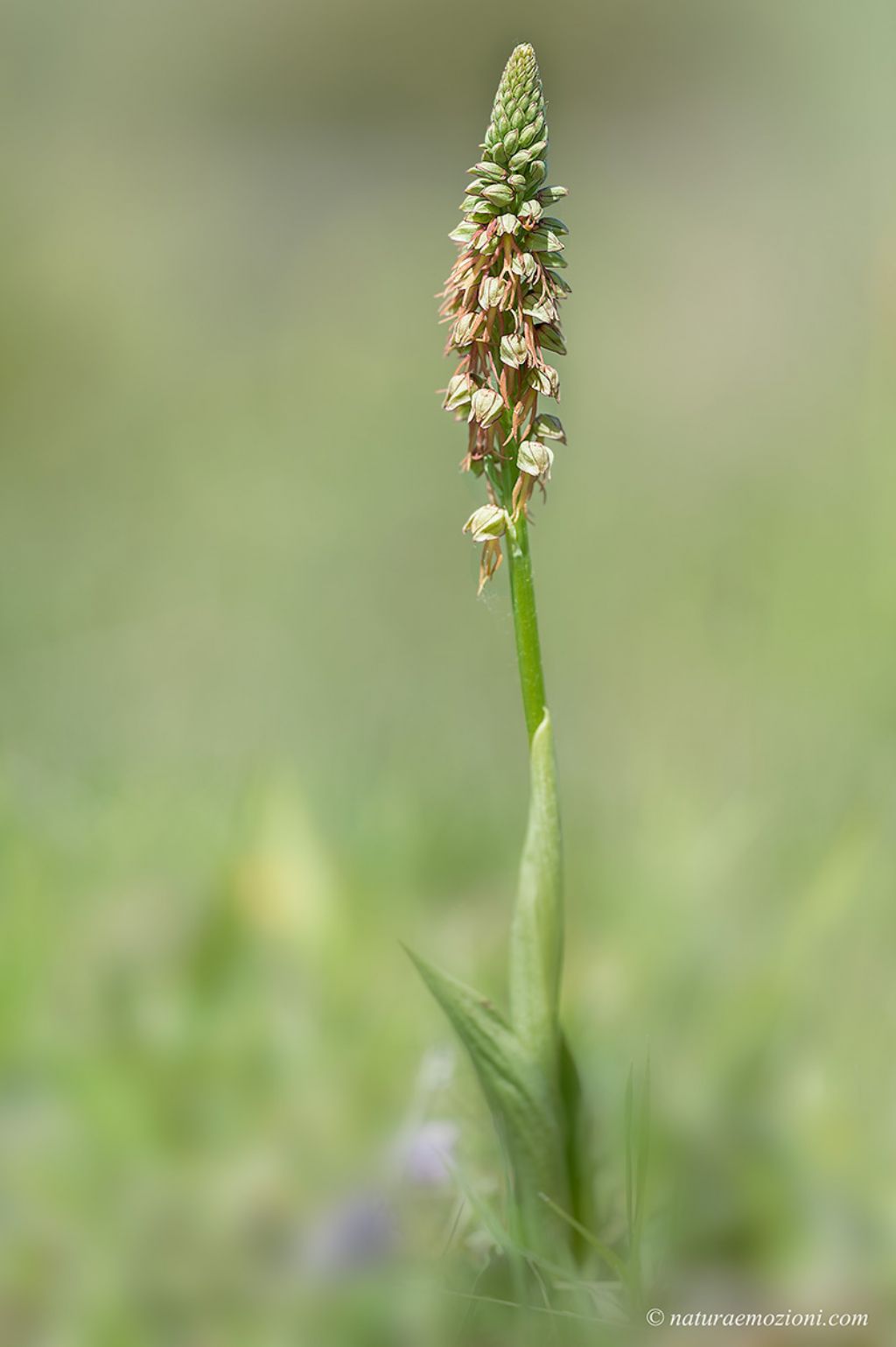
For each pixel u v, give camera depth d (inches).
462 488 61.9
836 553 42.6
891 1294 28.2
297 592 52.7
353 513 60.8
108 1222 29.3
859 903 31.3
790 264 83.0
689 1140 29.5
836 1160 29.4
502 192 27.0
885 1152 29.4
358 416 71.8
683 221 97.6
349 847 35.4
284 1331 28.2
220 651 47.6
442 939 33.8
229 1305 28.5
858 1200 29.0
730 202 98.5
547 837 27.4
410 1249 28.8
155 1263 28.9
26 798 35.8
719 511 54.0
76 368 77.5
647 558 51.3
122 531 58.9
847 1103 29.8
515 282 27.1
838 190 81.9
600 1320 27.4
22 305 77.8
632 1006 31.7
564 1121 27.8
